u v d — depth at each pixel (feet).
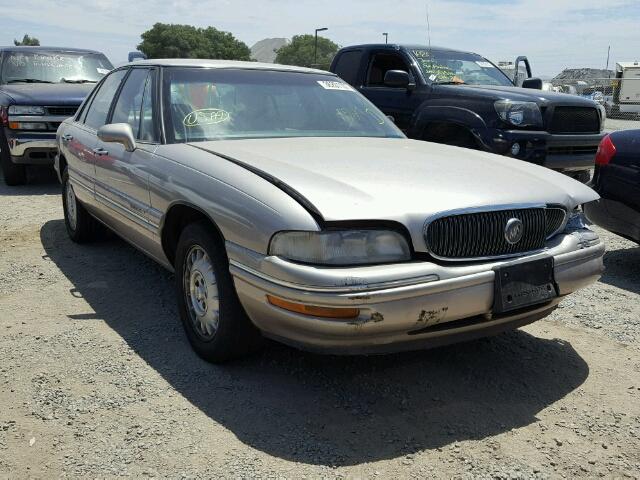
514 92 23.30
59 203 25.59
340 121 14.70
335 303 8.80
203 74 14.14
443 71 26.30
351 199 9.42
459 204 9.73
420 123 24.70
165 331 12.91
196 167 11.35
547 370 11.60
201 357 11.60
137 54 34.81
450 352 12.23
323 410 10.02
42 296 14.83
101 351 11.93
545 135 22.09
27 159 27.71
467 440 9.32
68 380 10.80
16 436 9.19
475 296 9.55
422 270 9.16
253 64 15.34
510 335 13.17
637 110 89.10
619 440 9.43
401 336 9.42
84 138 16.96
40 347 12.05
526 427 9.71
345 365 11.50
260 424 9.59
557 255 10.60
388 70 26.96
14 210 24.09
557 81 93.20
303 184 9.80
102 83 18.20
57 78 32.01
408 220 9.34
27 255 18.11
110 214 15.26
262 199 9.69
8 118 27.27
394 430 9.52
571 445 9.28
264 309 9.65
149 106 13.83
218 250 10.72
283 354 11.84
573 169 23.27
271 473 8.45
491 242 9.96
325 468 8.59
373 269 9.01
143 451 8.89
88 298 14.75
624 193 16.53
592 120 23.77
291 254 9.20
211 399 10.27
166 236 12.57
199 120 13.19
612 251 20.10
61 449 8.91
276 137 13.37
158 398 10.27
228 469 8.53
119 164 14.11
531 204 10.39
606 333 13.39
